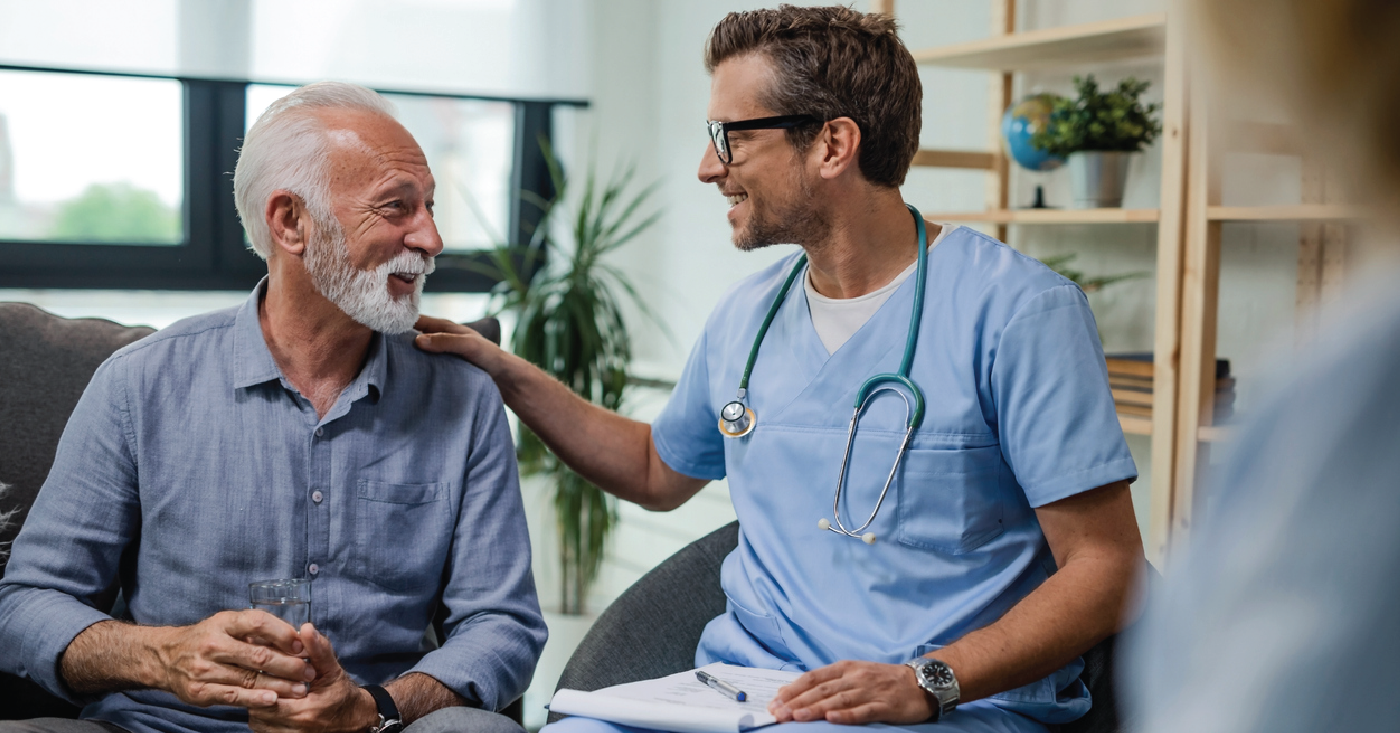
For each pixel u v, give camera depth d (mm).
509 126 3971
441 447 1507
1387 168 449
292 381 1462
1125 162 2326
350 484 1442
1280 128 466
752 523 1462
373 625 1436
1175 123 2072
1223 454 532
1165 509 2123
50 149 3256
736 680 1323
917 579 1336
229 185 3504
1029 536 1356
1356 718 457
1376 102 439
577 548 3303
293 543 1414
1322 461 473
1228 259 2332
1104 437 1271
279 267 1443
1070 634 1216
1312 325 508
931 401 1339
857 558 1363
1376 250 485
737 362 1530
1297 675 465
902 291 1394
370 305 1409
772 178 1392
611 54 3967
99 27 3205
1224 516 516
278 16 3432
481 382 1566
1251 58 452
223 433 1417
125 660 1266
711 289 3766
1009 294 1324
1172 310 2104
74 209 3314
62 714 1489
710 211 3756
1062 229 2691
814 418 1406
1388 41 430
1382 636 452
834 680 1160
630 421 1742
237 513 1405
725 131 1400
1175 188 2080
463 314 3953
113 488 1397
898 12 3104
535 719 2639
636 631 1516
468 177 3918
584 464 1693
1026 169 2475
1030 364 1295
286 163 1395
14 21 3111
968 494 1326
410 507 1472
